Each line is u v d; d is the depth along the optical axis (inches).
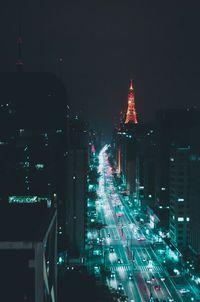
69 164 7701.8
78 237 7495.1
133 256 7293.3
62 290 4512.8
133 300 5511.8
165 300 5511.8
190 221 7490.2
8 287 1865.2
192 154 7623.0
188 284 6136.8
